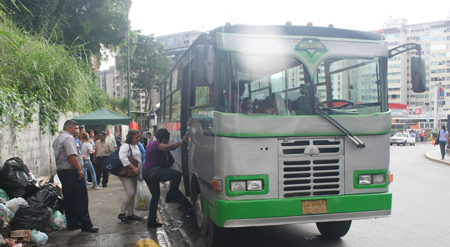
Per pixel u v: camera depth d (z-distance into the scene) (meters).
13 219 4.89
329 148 4.46
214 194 4.37
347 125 4.51
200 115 5.32
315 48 4.61
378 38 4.88
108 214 6.92
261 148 4.27
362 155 4.57
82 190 5.62
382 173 4.64
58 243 5.05
